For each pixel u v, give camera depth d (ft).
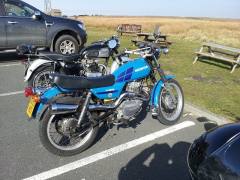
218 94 21.18
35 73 17.93
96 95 12.67
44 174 11.37
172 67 29.43
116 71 13.30
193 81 24.45
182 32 81.61
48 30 29.78
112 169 11.85
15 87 21.79
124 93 13.46
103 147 13.47
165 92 15.67
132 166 12.10
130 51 14.35
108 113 13.12
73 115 12.22
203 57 34.88
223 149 7.84
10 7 28.17
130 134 14.78
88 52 17.22
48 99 12.21
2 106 17.95
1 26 27.71
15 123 15.62
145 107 17.92
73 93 12.35
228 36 70.85
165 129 15.43
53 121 12.18
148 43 14.96
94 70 17.38
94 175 11.43
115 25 95.04
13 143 13.53
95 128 12.97
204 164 7.78
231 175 7.04
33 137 14.15
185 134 14.97
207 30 90.17
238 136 8.14
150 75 15.11
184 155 13.01
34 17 28.86
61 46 30.86
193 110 17.79
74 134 12.34
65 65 17.07
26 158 12.37
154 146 13.70
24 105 18.21
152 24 110.63
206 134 8.99
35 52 17.58
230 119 16.65
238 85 23.81
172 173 11.73
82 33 31.91
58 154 12.35
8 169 11.59
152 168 12.01
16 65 28.86
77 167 11.91
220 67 30.22
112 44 15.72
